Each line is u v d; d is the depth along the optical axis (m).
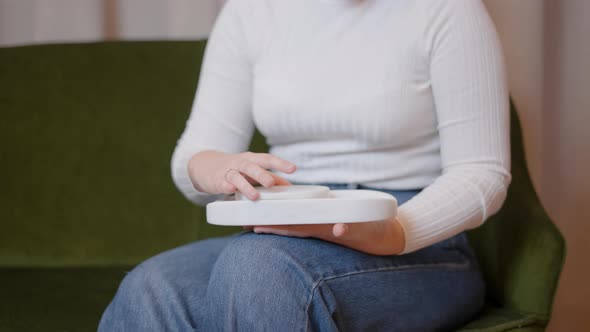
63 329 1.02
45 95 1.55
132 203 1.51
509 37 1.44
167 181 1.51
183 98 1.52
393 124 0.95
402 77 0.95
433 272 0.91
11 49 1.59
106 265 1.48
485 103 0.94
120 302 0.89
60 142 1.53
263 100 1.04
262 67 1.06
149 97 1.53
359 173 1.00
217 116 1.12
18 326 1.03
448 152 0.95
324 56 1.00
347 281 0.78
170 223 1.50
